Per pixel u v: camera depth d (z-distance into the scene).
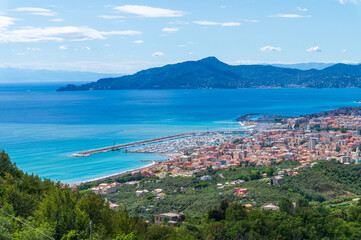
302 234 105.31
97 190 190.38
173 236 87.88
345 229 110.69
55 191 87.06
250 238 97.19
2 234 63.16
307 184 184.62
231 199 159.88
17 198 83.12
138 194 184.12
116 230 77.75
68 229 70.81
